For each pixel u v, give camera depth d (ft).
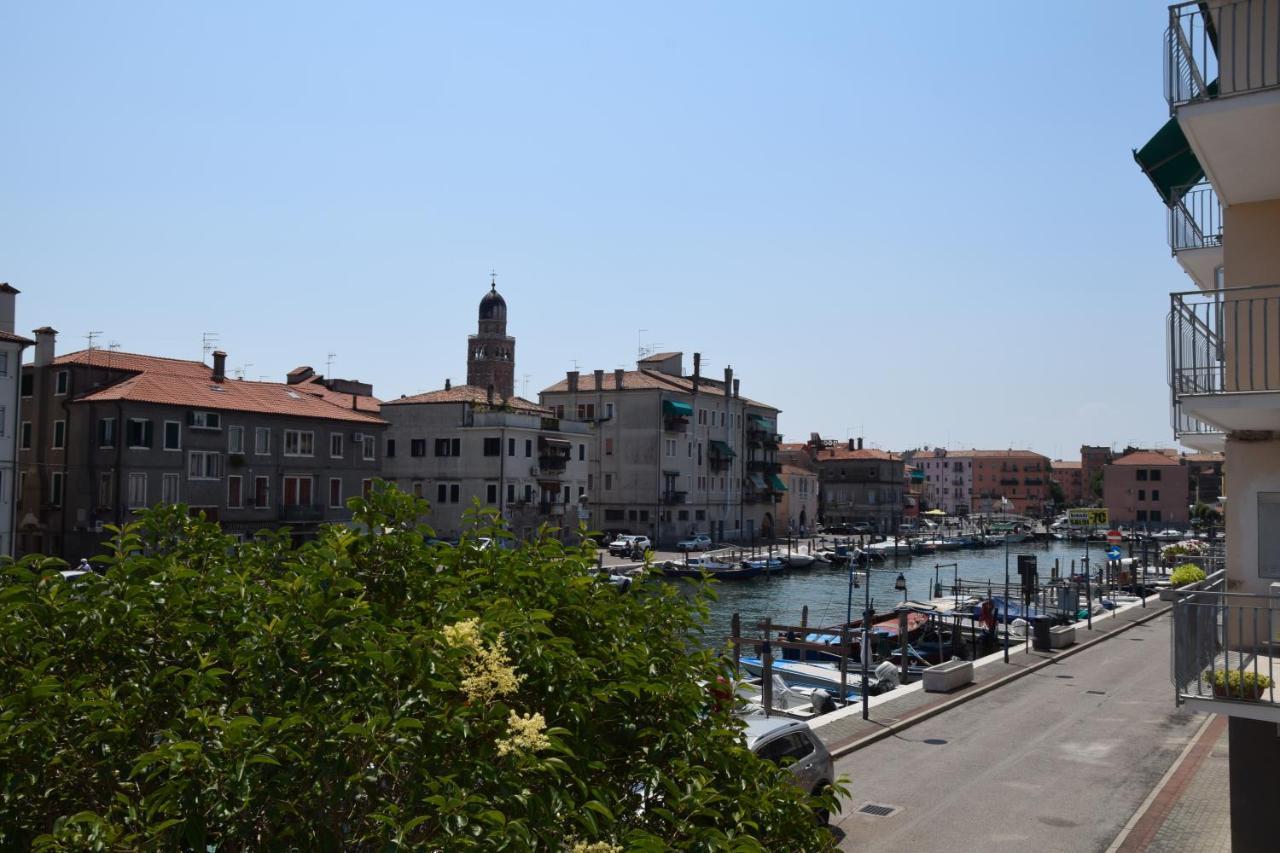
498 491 247.70
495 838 16.83
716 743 23.43
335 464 218.38
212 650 20.89
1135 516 508.94
